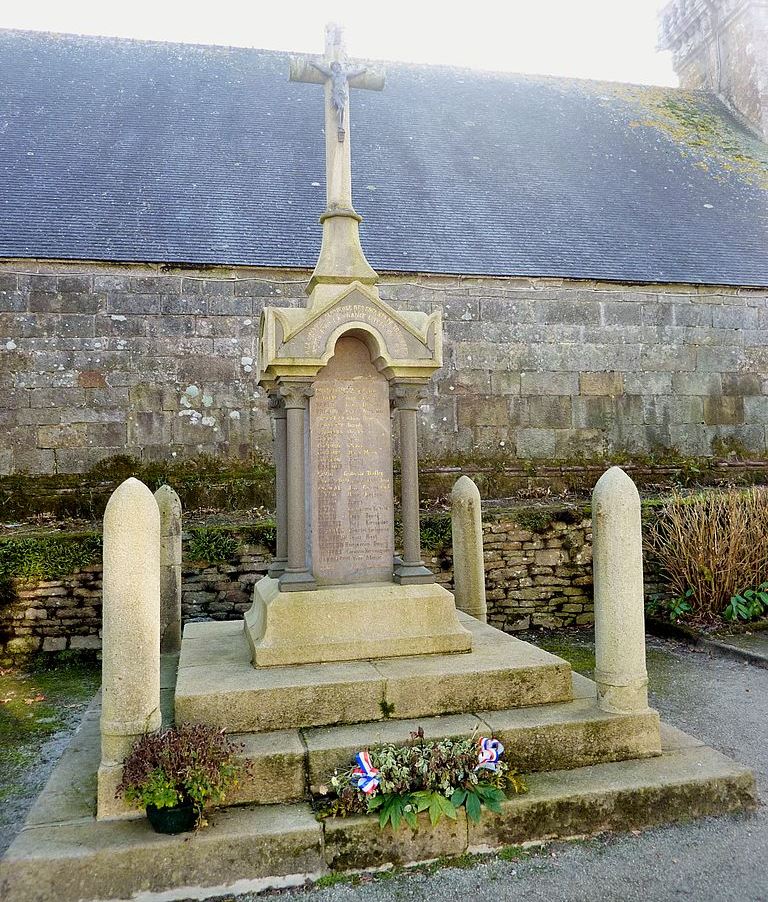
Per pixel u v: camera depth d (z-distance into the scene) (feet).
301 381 13.60
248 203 34.06
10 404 29.22
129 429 30.04
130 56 42.60
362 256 14.53
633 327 35.17
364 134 40.42
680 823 11.16
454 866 10.17
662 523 27.22
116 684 10.57
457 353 33.12
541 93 49.19
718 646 22.97
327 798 10.69
